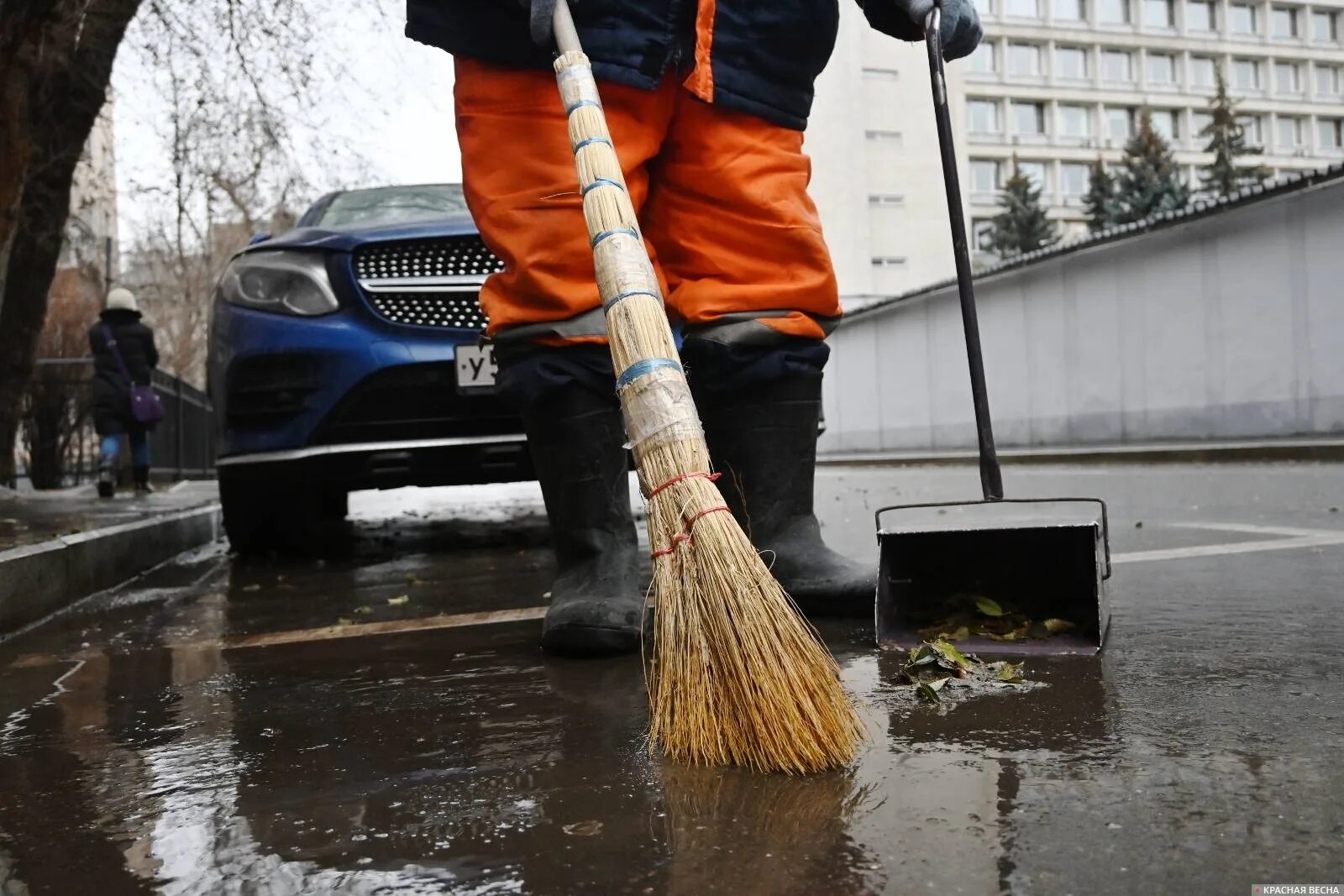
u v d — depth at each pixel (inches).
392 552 172.7
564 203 72.3
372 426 138.7
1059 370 658.8
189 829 43.3
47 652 93.7
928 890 33.8
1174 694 56.0
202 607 118.5
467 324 141.3
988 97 2222.0
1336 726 49.5
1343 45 2439.7
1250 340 534.9
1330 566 101.5
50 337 579.8
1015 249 1565.0
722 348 77.5
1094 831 37.8
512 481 147.7
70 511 195.8
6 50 194.1
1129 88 2301.9
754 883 34.9
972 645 68.8
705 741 48.3
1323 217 495.5
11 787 50.8
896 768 45.8
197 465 602.5
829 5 77.5
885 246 1653.5
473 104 74.6
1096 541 66.6
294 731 59.1
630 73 71.7
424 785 47.4
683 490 51.8
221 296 148.4
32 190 254.7
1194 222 558.6
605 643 73.8
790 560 82.7
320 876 37.6
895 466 598.5
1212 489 251.1
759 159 77.0
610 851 38.4
